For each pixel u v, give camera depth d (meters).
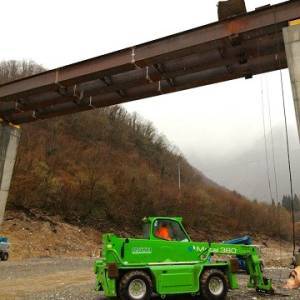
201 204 75.44
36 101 25.77
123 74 22.50
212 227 72.75
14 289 15.55
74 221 48.56
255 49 19.14
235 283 13.06
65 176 58.53
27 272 22.02
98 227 50.25
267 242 76.12
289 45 16.23
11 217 41.59
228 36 18.23
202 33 19.02
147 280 11.92
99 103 25.44
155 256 12.64
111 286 11.88
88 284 17.27
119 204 57.34
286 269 25.98
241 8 18.39
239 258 15.18
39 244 38.19
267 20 17.47
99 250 41.72
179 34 19.61
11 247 35.16
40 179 50.81
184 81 22.59
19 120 28.61
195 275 12.48
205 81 22.25
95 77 22.38
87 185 55.81
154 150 100.75
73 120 81.81
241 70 21.09
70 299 13.20
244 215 83.19
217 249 13.45
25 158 54.31
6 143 28.50
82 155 69.94
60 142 70.62
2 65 105.38
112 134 89.38
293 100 15.38
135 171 74.44
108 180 61.31
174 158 107.25
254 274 14.02
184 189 81.19
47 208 47.84
